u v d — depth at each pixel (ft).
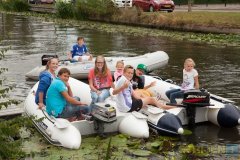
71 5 100.27
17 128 14.90
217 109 23.45
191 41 59.88
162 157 18.66
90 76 24.68
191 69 25.53
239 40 59.36
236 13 75.97
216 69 39.68
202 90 22.61
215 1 121.08
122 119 22.11
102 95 24.03
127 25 84.43
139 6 91.20
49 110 21.70
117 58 37.76
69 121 21.40
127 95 22.66
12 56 46.24
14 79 34.83
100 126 21.13
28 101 24.50
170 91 25.20
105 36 66.44
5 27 79.15
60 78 22.12
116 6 90.27
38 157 18.47
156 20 77.56
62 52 49.70
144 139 21.04
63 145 19.62
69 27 80.69
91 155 18.78
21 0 124.77
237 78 35.63
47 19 98.68
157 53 40.45
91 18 95.50
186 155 18.40
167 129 21.50
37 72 34.47
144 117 21.83
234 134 22.22
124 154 18.93
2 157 14.75
